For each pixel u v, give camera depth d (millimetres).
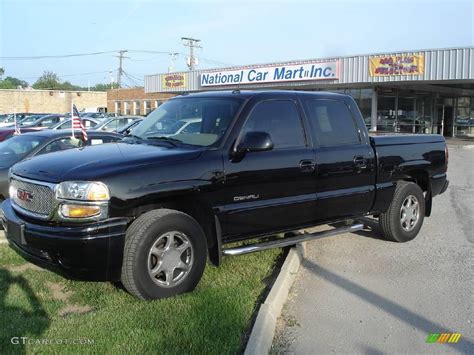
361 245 6883
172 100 6148
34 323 4000
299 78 28359
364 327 4383
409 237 7086
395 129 30344
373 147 6496
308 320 4504
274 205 5332
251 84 31000
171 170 4598
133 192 4359
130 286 4441
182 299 4547
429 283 5453
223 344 3742
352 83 26750
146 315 4180
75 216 4230
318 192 5809
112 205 4273
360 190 6281
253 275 5332
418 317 4598
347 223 7516
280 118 5562
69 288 4898
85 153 4922
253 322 4227
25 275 5148
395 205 6840
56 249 4238
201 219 4957
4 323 3990
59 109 59469
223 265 5645
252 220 5195
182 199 4727
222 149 4984
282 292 4871
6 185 7336
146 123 5961
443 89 31875
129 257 4383
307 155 5645
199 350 3646
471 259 6316
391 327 4391
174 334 3865
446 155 7664
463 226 8133
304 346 4027
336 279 5551
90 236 4184
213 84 33281
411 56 24203
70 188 4262
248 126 5230
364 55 25781
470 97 35469
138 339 3760
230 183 4965
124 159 4598
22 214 4668
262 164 5203
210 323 4074
